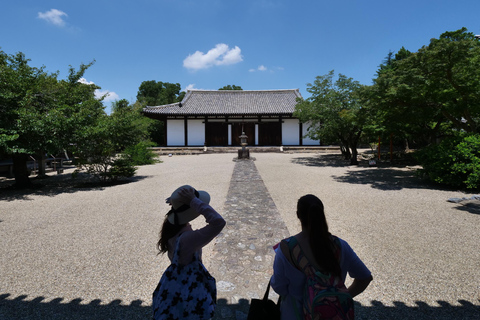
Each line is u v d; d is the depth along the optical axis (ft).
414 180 37.11
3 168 54.34
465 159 29.86
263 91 124.77
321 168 52.95
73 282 12.12
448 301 10.21
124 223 20.65
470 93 33.47
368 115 43.50
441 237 16.49
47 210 25.26
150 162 67.00
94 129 36.99
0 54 37.45
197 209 5.51
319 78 61.72
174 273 5.64
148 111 101.50
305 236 5.09
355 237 16.87
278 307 5.61
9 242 17.07
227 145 109.19
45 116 33.86
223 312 9.78
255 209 23.56
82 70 44.37
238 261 13.83
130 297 10.92
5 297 11.00
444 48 29.68
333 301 4.38
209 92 124.77
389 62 107.34
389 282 11.64
